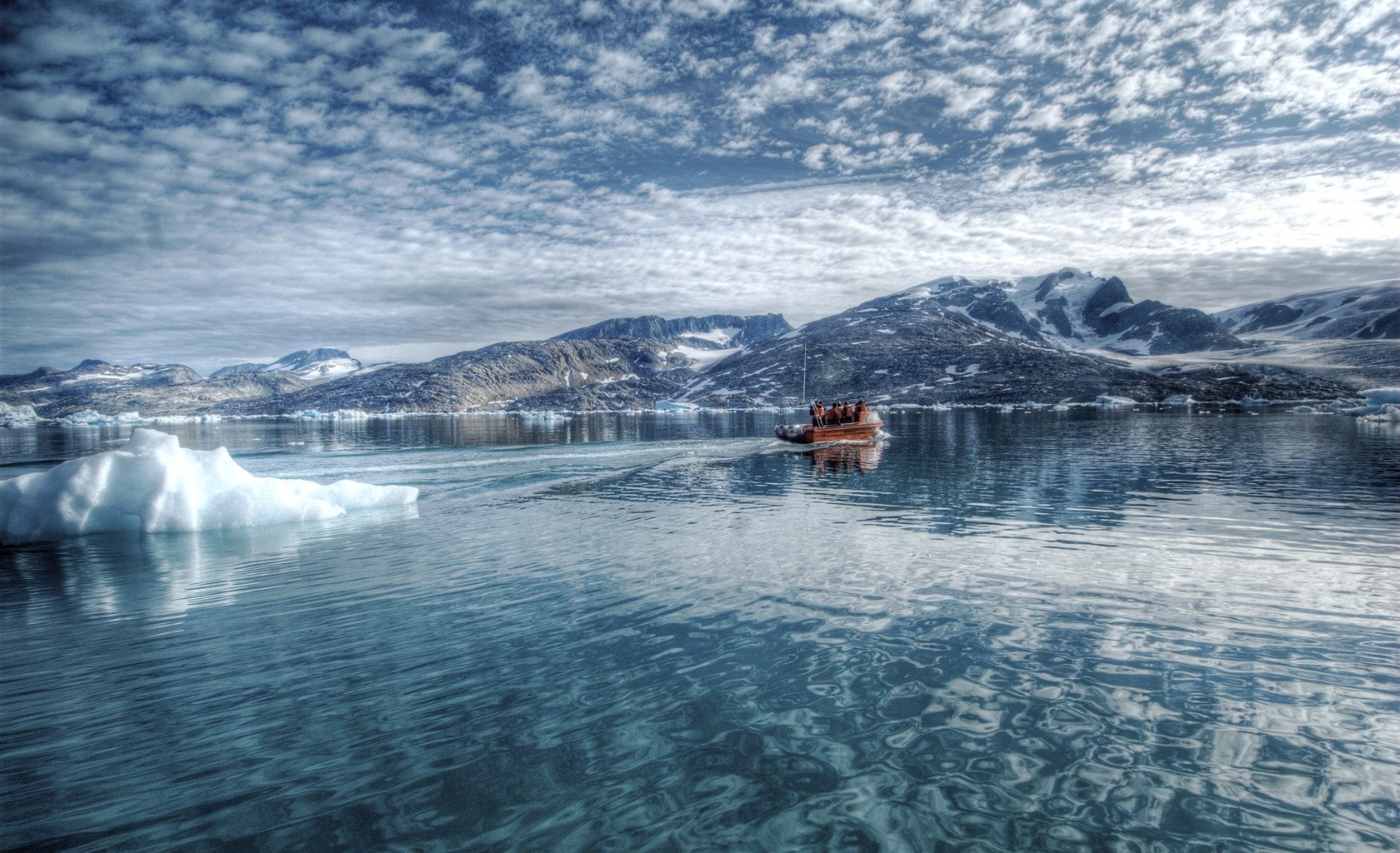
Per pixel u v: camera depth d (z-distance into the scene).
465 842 3.94
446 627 7.67
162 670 6.57
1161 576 9.40
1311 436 38.69
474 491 19.67
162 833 4.07
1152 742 4.98
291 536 13.30
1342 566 9.85
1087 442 36.03
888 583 9.23
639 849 3.85
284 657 6.84
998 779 4.53
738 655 6.70
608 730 5.23
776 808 4.23
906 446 35.03
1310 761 4.72
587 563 10.67
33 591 9.46
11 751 5.05
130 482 14.02
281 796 4.44
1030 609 8.02
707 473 24.17
